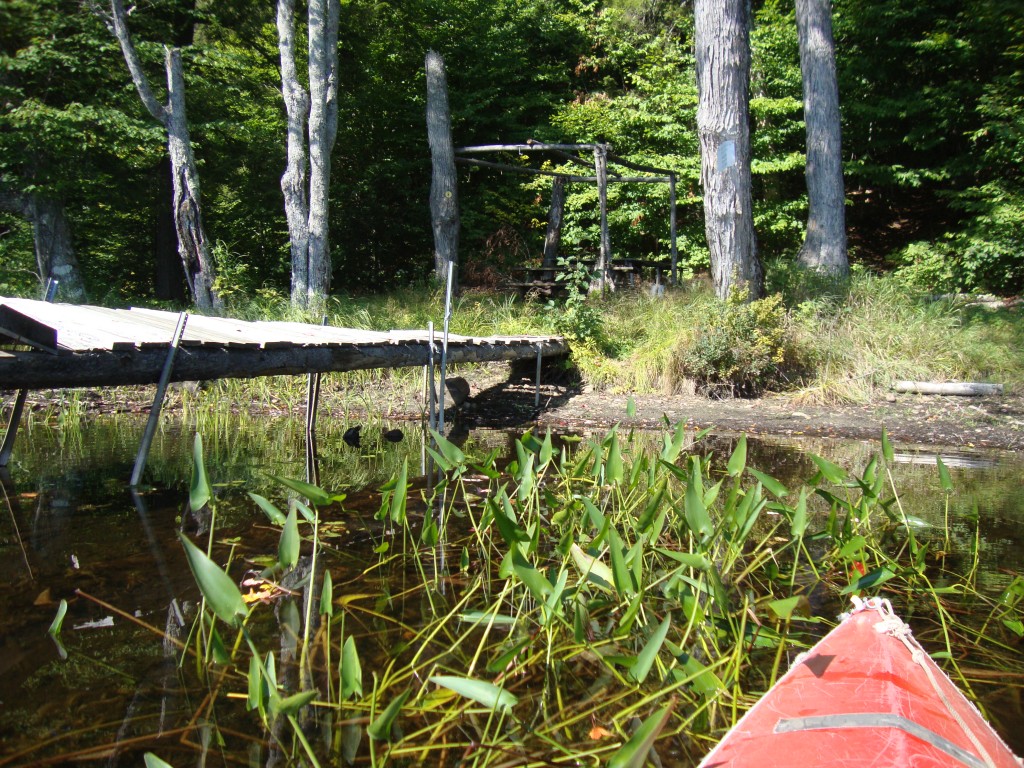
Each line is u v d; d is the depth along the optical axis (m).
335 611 2.93
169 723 2.13
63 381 4.25
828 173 13.45
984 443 7.08
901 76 17.84
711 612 2.83
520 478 3.93
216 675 2.40
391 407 8.59
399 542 3.84
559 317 10.28
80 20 13.08
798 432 7.53
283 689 2.31
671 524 3.79
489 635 2.75
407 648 2.62
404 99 18.73
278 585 3.19
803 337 9.73
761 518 4.40
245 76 16.75
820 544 3.89
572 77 21.91
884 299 10.70
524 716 2.23
